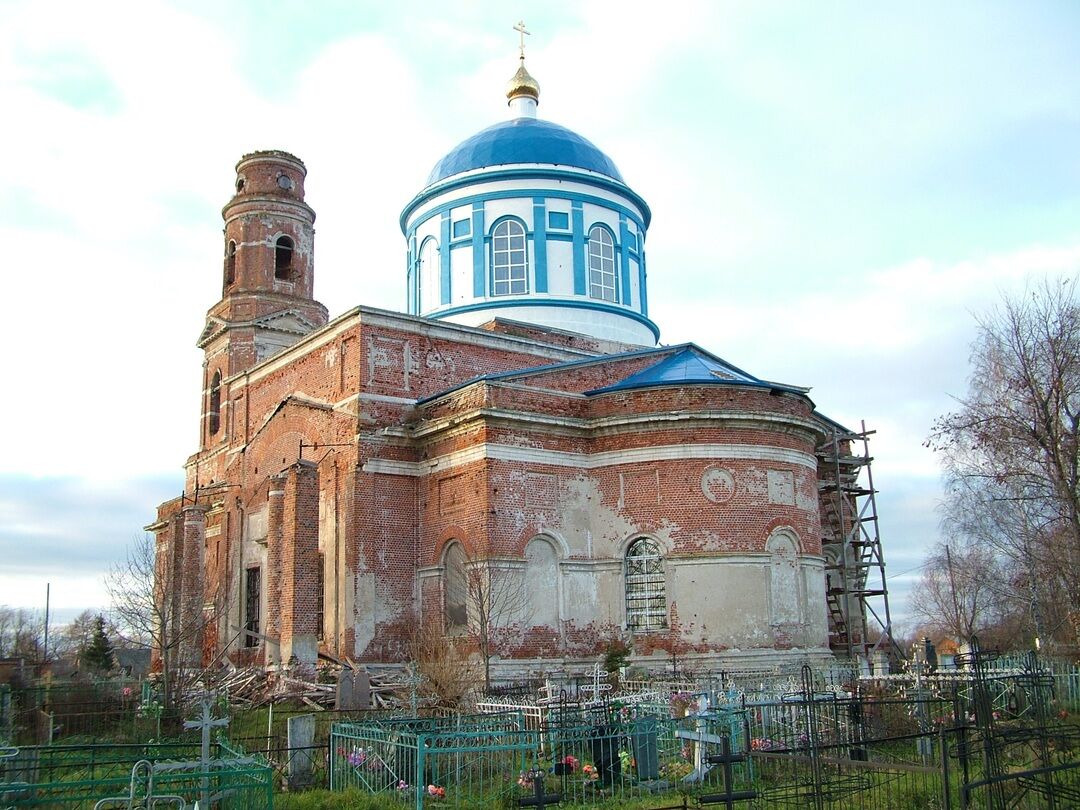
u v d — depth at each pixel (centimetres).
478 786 1702
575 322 4275
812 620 3253
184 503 4428
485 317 4288
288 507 3234
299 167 5041
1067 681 2694
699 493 3169
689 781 1784
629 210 4578
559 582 3200
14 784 1455
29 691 2755
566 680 2967
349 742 1803
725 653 3058
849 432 4216
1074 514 3909
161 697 2614
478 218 4372
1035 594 4828
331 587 3366
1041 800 1496
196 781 1505
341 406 3469
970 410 4231
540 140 4475
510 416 3162
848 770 1678
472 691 2652
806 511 3328
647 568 3203
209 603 4134
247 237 4891
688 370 3494
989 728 1504
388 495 3378
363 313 3472
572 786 1722
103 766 1900
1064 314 4072
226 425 4703
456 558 3269
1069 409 4056
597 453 3316
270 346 4791
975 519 5238
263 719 2538
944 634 8075
